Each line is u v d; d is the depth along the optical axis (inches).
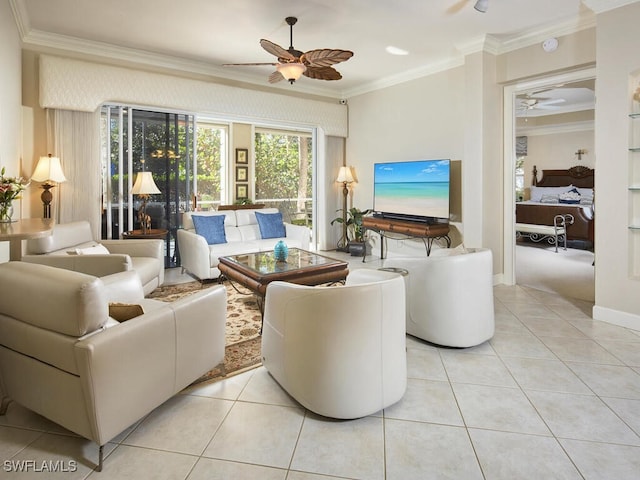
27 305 68.5
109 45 183.2
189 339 82.5
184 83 204.4
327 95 262.8
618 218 131.3
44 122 174.1
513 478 63.8
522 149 367.6
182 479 63.8
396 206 227.3
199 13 151.2
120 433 75.0
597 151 135.4
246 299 160.2
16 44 149.3
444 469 65.9
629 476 64.0
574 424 78.0
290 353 83.4
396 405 85.2
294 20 154.7
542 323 135.2
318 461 68.0
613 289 133.6
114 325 71.1
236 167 315.3
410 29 165.2
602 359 106.7
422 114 219.5
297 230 217.3
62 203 177.0
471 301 111.0
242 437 74.4
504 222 189.2
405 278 120.3
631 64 125.9
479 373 99.3
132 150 201.3
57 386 67.1
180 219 217.9
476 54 177.6
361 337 77.2
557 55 161.6
